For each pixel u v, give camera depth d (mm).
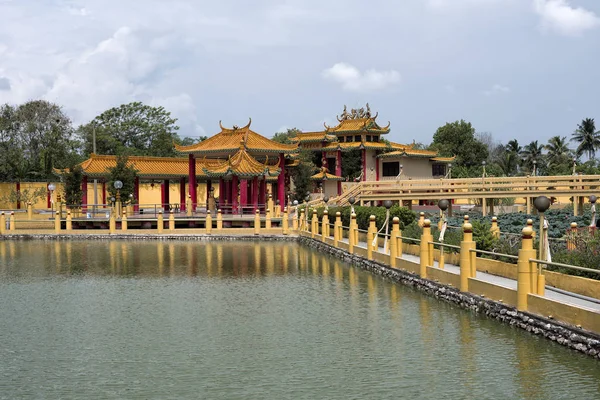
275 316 20688
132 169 63156
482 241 26312
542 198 18172
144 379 14578
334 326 19156
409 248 30172
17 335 18594
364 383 14023
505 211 73688
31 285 27562
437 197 57188
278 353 16422
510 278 21656
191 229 54719
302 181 81000
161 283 27906
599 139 113062
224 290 25875
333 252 38938
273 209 61781
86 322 20188
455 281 22375
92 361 15984
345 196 59312
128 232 54875
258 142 63469
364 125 90438
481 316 19781
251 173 58531
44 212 72125
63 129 95438
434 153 94750
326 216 42812
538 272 17812
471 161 114938
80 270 32469
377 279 28203
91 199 74938
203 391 13734
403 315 20344
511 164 112500
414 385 13820
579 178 55500
